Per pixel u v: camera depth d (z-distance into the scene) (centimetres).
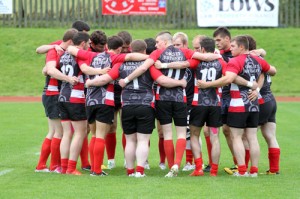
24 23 7581
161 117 2658
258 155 2656
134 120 2627
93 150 2697
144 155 2627
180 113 2644
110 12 7369
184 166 2992
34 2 7812
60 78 2644
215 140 2684
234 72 2584
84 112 2678
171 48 2631
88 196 2203
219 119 2680
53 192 2270
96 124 2638
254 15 7381
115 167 2986
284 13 7544
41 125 4309
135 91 2600
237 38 2617
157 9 7344
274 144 2753
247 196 2212
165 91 2634
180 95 2642
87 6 7519
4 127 4212
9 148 3434
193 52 2648
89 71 2598
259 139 3862
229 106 2644
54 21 7575
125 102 2609
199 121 2662
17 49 7031
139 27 7450
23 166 2906
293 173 2759
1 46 7075
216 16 7344
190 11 7412
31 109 5150
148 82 2612
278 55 6938
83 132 2700
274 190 2322
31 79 6506
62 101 2670
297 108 5300
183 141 2648
